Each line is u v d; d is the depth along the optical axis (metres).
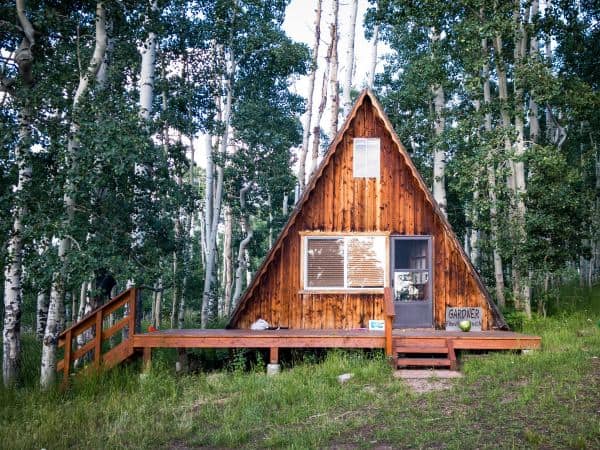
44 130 11.11
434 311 13.79
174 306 23.50
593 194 18.80
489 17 17.44
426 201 14.16
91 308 12.78
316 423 7.82
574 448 6.28
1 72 11.00
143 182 12.54
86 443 7.41
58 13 11.23
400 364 11.02
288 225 13.88
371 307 13.90
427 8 17.73
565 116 20.05
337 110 22.45
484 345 11.51
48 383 10.44
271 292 13.89
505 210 17.44
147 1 12.77
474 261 27.77
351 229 14.16
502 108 17.02
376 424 7.62
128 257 11.72
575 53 23.19
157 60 22.72
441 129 21.42
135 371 11.53
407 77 22.69
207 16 21.86
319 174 14.02
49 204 10.45
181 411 8.85
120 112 10.86
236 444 7.16
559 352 11.30
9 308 10.73
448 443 6.62
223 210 37.59
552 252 16.33
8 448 7.26
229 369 12.19
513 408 7.85
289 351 12.95
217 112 25.41
